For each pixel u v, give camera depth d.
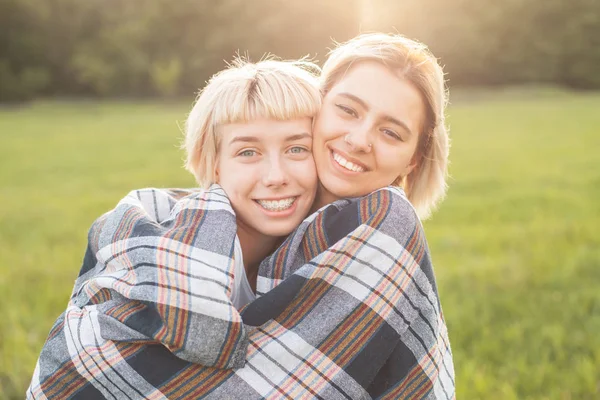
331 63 2.06
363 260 1.83
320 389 1.77
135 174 11.85
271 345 1.78
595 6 43.00
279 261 1.90
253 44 43.03
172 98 41.78
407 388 1.91
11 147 16.41
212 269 1.75
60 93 42.28
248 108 1.91
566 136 17.28
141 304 1.82
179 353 1.72
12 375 3.42
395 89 1.96
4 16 40.22
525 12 43.44
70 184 10.92
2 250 6.36
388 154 1.98
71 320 1.95
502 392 3.22
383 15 41.22
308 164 1.99
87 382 1.87
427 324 1.97
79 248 6.45
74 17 42.47
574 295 4.59
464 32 43.06
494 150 14.78
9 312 4.34
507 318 4.36
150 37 44.16
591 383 3.28
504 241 6.50
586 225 6.94
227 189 1.97
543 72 43.84
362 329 1.81
